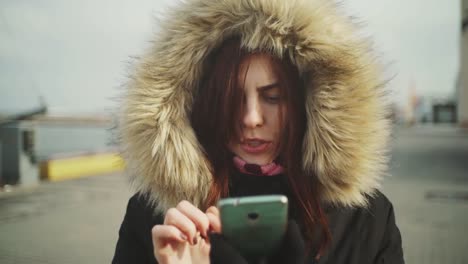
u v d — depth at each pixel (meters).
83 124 42.28
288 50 1.23
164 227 1.01
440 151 16.23
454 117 39.16
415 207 6.97
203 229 1.01
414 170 11.26
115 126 1.36
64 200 8.42
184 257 1.05
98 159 12.70
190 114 1.30
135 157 1.23
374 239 1.26
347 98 1.18
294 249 1.07
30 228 6.32
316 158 1.21
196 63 1.25
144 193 1.31
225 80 1.23
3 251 5.22
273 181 1.29
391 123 1.36
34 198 8.64
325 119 1.18
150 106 1.18
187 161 1.20
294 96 1.23
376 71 1.25
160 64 1.21
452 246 4.93
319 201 1.26
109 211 7.43
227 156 1.27
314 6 1.18
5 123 10.01
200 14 1.21
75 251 5.22
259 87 1.22
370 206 1.31
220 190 1.23
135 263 1.31
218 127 1.26
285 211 0.88
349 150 1.18
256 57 1.22
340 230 1.25
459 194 7.95
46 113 10.48
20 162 9.99
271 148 1.25
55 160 11.35
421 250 4.82
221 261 1.06
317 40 1.15
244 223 0.87
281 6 1.16
